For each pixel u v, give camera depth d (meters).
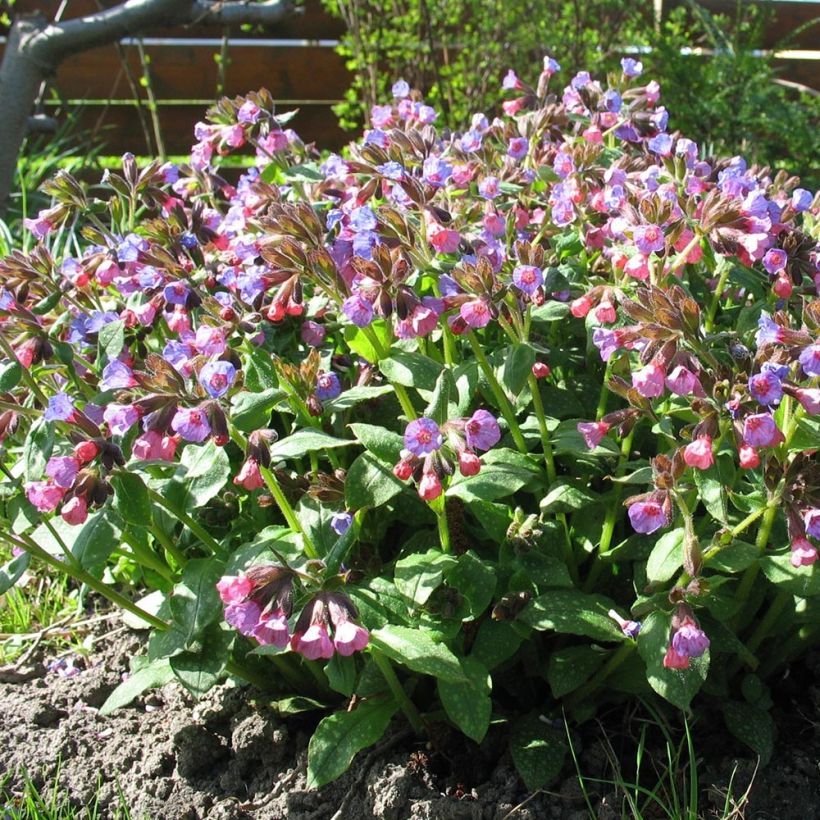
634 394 0.46
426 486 0.43
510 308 0.49
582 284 0.55
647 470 0.46
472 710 0.46
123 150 1.40
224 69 1.30
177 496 0.48
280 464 0.54
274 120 0.63
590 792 0.48
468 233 0.53
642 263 0.48
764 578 0.51
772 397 0.41
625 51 1.29
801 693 0.53
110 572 0.62
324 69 1.39
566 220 0.56
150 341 0.60
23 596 0.67
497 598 0.50
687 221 0.49
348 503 0.46
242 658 0.52
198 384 0.45
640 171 0.57
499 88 1.34
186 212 0.60
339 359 0.56
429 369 0.47
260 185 0.57
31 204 1.22
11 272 0.55
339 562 0.43
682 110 1.16
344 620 0.41
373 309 0.46
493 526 0.50
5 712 0.57
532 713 0.51
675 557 0.45
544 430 0.51
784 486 0.43
